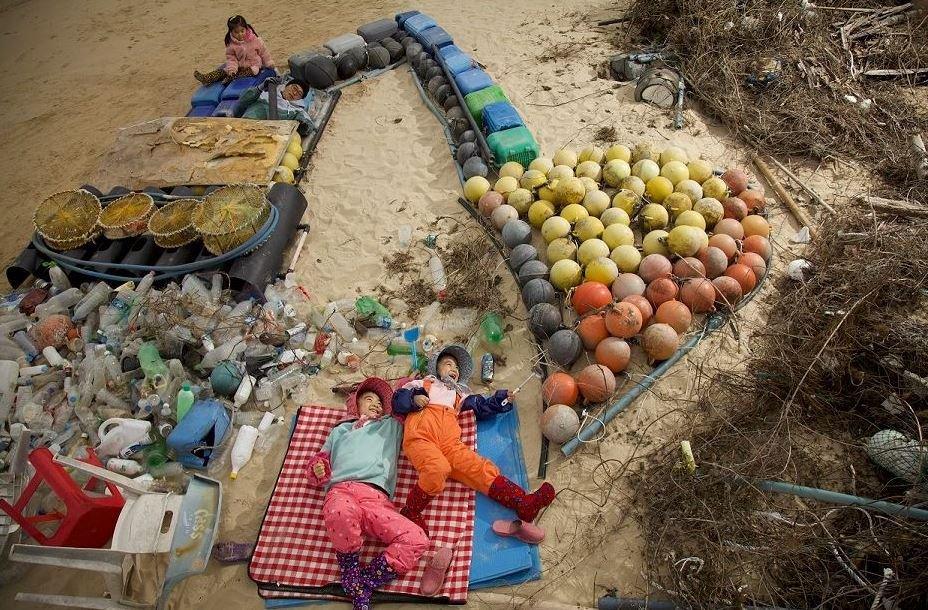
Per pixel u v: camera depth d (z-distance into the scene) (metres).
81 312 6.10
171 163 7.44
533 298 5.59
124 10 12.74
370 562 4.39
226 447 5.25
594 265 5.59
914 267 5.35
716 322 5.37
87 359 5.69
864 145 6.86
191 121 7.84
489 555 4.39
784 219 6.35
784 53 7.86
